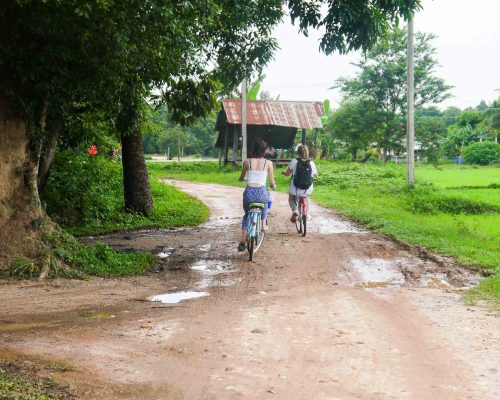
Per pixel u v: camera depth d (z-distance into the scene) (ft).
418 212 61.52
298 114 144.46
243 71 43.37
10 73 28.09
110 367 14.84
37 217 28.84
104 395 13.00
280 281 26.55
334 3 38.60
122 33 26.11
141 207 55.06
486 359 15.52
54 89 29.45
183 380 13.97
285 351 16.16
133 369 14.71
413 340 17.24
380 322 19.29
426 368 14.82
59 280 26.25
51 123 32.83
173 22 26.61
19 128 28.50
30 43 27.12
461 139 265.95
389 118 182.80
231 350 16.25
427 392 13.23
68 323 19.24
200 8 27.45
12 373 14.16
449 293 23.88
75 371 14.49
